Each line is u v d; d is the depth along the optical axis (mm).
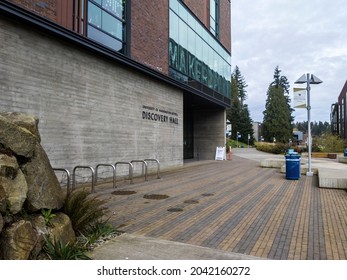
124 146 13500
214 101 25297
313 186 11578
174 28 18734
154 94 16156
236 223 6371
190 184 11750
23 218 4035
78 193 5199
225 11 29297
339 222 6523
